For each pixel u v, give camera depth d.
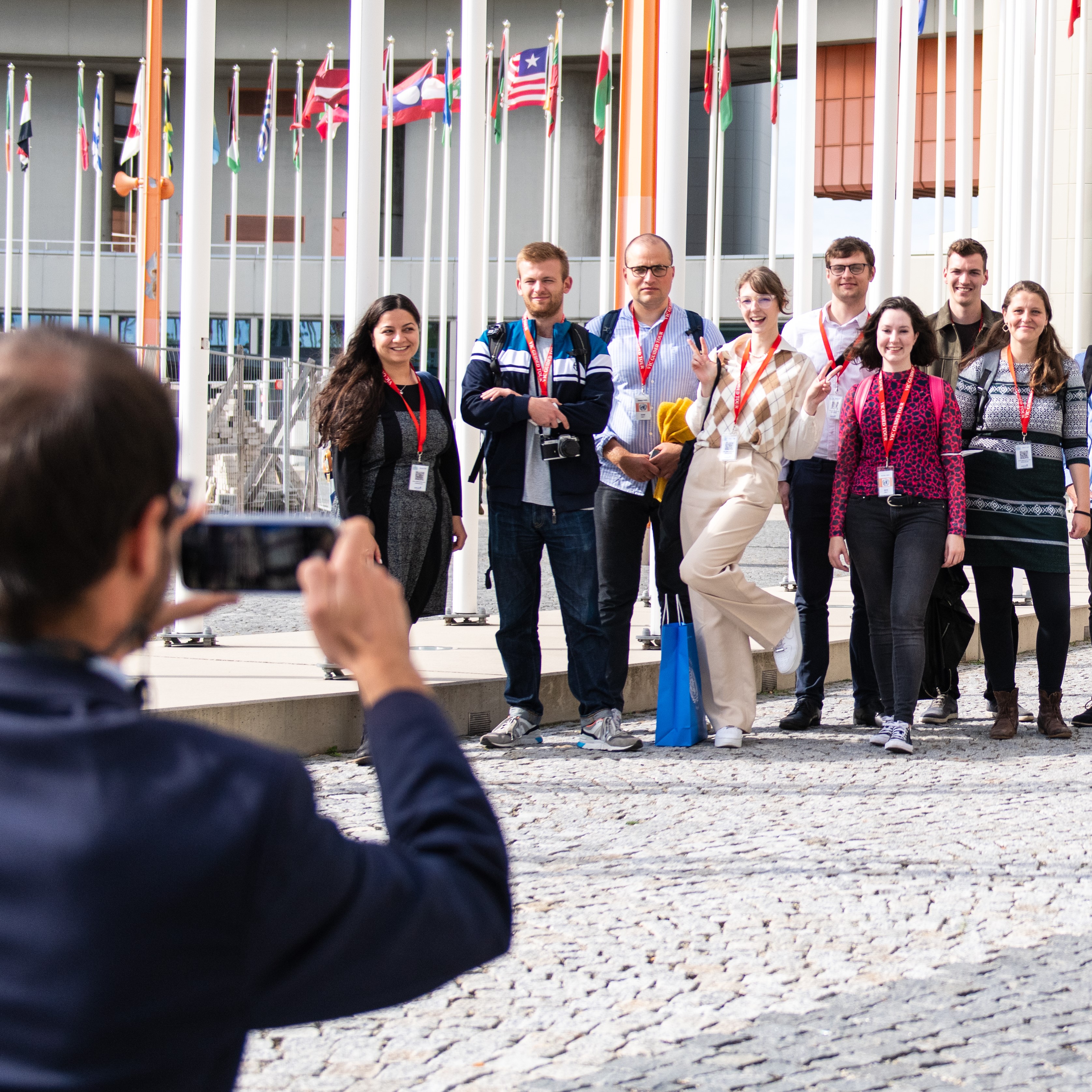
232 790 0.91
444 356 24.00
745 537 6.52
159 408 0.94
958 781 5.81
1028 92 14.73
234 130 26.30
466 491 9.95
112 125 43.84
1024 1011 3.16
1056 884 4.22
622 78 9.05
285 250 42.88
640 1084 2.75
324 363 24.14
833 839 4.77
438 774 1.04
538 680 6.60
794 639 6.67
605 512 6.67
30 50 41.94
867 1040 2.98
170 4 41.41
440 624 9.96
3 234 43.34
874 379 6.62
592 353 6.25
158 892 0.87
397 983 0.98
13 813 0.87
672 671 6.62
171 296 39.94
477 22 9.90
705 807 5.27
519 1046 2.97
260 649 8.40
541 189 41.12
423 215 41.47
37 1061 0.85
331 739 6.48
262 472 10.39
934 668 7.23
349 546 1.04
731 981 3.37
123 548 0.92
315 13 41.19
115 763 0.89
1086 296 27.36
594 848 4.63
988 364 6.95
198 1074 0.90
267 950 0.92
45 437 0.88
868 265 7.18
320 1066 2.88
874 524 6.58
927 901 4.04
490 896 1.03
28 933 0.85
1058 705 6.98
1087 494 6.94
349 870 0.95
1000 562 6.84
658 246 6.64
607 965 3.48
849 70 38.94
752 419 6.50
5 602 0.90
